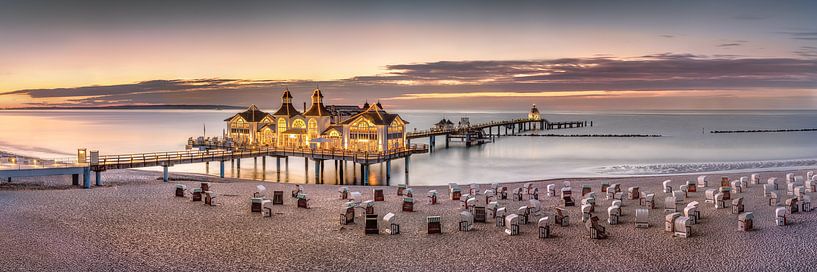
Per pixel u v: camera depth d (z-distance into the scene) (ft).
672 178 218.18
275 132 296.10
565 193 160.56
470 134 472.03
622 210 144.97
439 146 449.48
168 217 135.54
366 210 137.39
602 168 283.18
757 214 137.90
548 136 565.53
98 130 638.94
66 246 110.52
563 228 125.90
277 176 263.08
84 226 125.70
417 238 118.73
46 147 400.67
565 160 331.36
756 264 100.48
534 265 101.45
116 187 179.63
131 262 102.06
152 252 108.17
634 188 163.53
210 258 105.09
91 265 100.01
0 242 112.06
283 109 297.74
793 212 137.69
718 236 117.91
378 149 252.83
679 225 117.19
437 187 202.59
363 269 99.96
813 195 164.66
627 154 365.40
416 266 101.45
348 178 258.98
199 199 156.04
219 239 117.50
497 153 384.47
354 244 114.52
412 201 145.79
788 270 97.40
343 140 261.03
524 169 286.66
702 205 150.10
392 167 300.81
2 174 166.30
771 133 584.40
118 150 378.94
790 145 423.64
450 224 130.93
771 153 358.23
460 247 112.27
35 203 148.66
